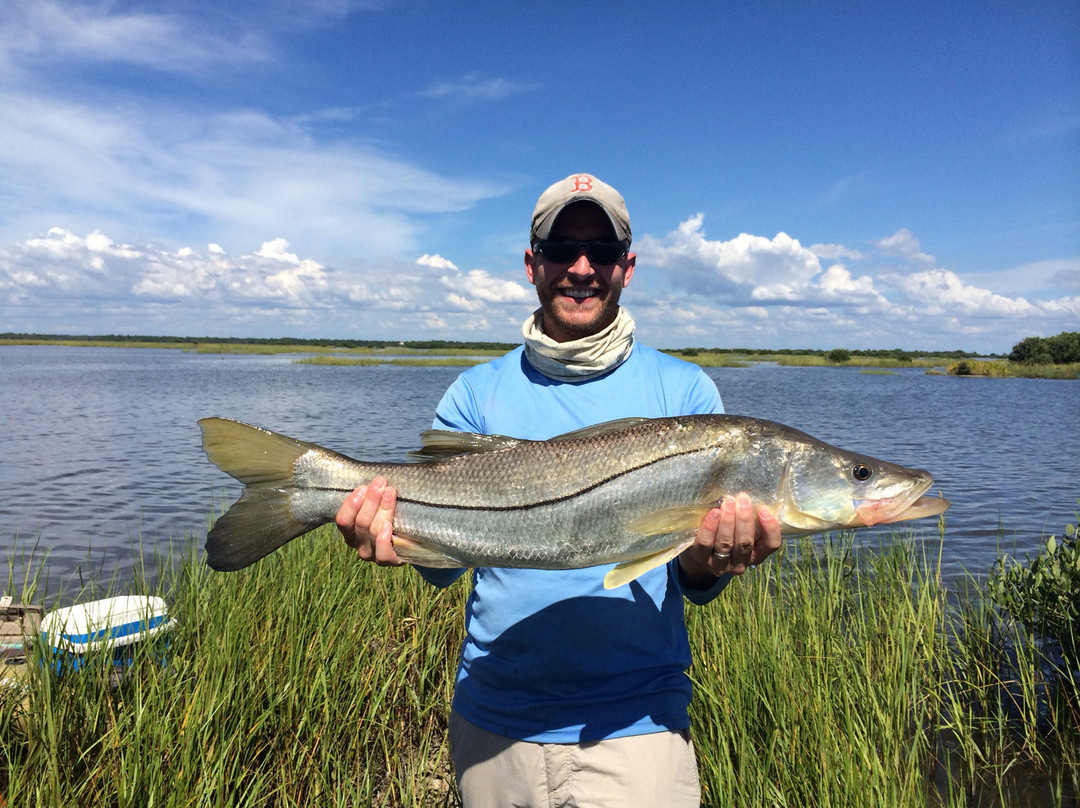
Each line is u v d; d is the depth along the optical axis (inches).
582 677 100.3
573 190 113.4
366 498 112.1
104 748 142.3
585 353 114.4
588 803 96.3
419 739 190.7
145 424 963.3
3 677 160.7
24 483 569.6
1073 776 179.2
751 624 196.1
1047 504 505.4
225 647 172.9
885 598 255.1
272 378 2086.6
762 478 111.4
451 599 251.9
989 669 216.8
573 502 110.3
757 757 157.1
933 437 889.5
